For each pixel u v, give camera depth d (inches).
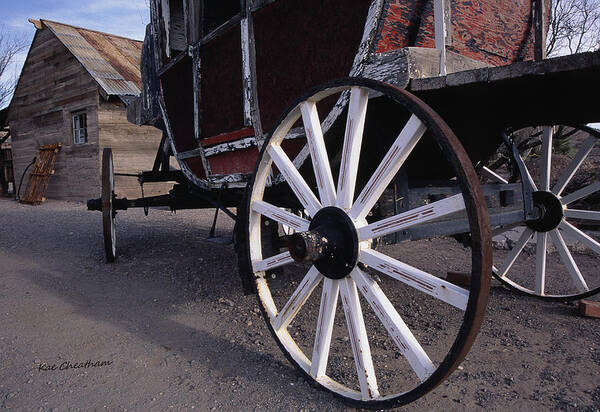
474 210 69.4
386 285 179.2
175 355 117.5
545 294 166.2
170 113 205.3
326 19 114.6
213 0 213.6
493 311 151.3
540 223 159.5
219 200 163.2
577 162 153.7
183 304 157.2
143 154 519.5
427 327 136.6
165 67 200.2
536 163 319.3
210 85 166.7
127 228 325.4
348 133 91.2
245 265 118.3
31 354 117.0
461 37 131.0
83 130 539.2
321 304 97.4
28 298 161.8
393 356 117.0
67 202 536.7
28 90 621.3
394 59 96.5
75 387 101.0
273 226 143.8
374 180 85.9
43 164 571.5
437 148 135.9
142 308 153.0
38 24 575.8
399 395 81.4
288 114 103.5
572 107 126.1
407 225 80.3
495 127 145.4
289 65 126.3
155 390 100.1
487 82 90.9
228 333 132.0
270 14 131.6
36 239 277.6
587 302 147.8
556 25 440.8
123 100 458.0
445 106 120.3
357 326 89.4
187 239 280.1
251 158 148.8
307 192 100.1
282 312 104.6
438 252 244.2
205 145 173.9
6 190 700.0
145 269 203.6
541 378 105.7
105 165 209.3
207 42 163.8
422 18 111.0
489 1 139.2
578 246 235.5
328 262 93.5
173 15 215.9
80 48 543.5
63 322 139.3
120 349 120.8
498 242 251.4
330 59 114.0
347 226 89.2
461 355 71.9
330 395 96.4
